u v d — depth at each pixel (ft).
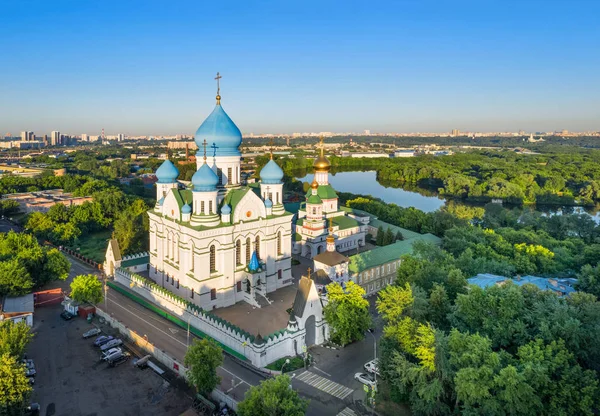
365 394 206.49
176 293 302.04
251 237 300.40
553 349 173.58
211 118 318.04
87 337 257.75
